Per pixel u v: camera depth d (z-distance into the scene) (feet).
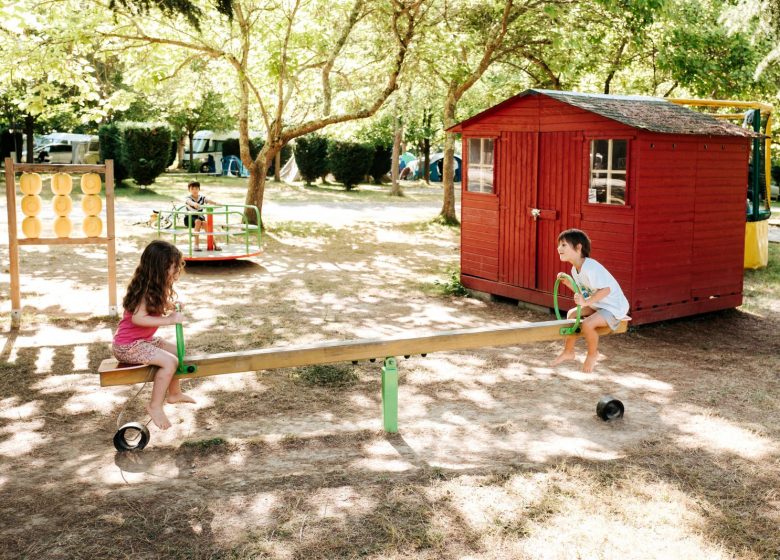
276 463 15.94
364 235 59.67
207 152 140.15
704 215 30.66
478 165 35.60
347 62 63.21
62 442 17.11
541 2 52.95
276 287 37.45
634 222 28.14
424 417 19.27
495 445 17.22
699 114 32.68
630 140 27.86
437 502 13.93
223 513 13.46
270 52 54.44
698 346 27.22
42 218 60.75
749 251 44.11
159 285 15.64
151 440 17.29
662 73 65.92
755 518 13.53
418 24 53.78
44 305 31.58
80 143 122.62
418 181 143.43
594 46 58.23
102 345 25.70
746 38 52.49
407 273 42.75
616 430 18.34
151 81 52.65
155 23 52.13
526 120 32.55
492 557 12.01
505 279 34.42
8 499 13.98
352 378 22.48
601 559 11.98
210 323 29.32
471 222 36.27
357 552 12.12
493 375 23.21
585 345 27.09
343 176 110.22
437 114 129.18
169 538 12.54
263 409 19.69
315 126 56.85
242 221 58.39
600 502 13.98
